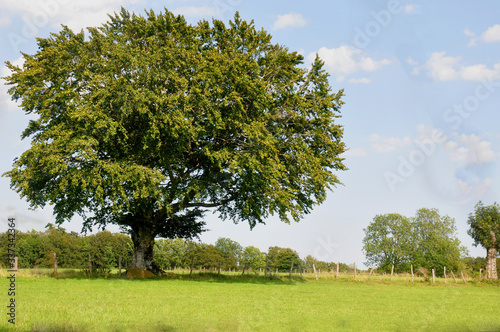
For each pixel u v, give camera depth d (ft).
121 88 91.81
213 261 313.32
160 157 103.45
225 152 101.04
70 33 105.60
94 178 90.89
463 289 117.39
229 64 100.12
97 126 88.84
